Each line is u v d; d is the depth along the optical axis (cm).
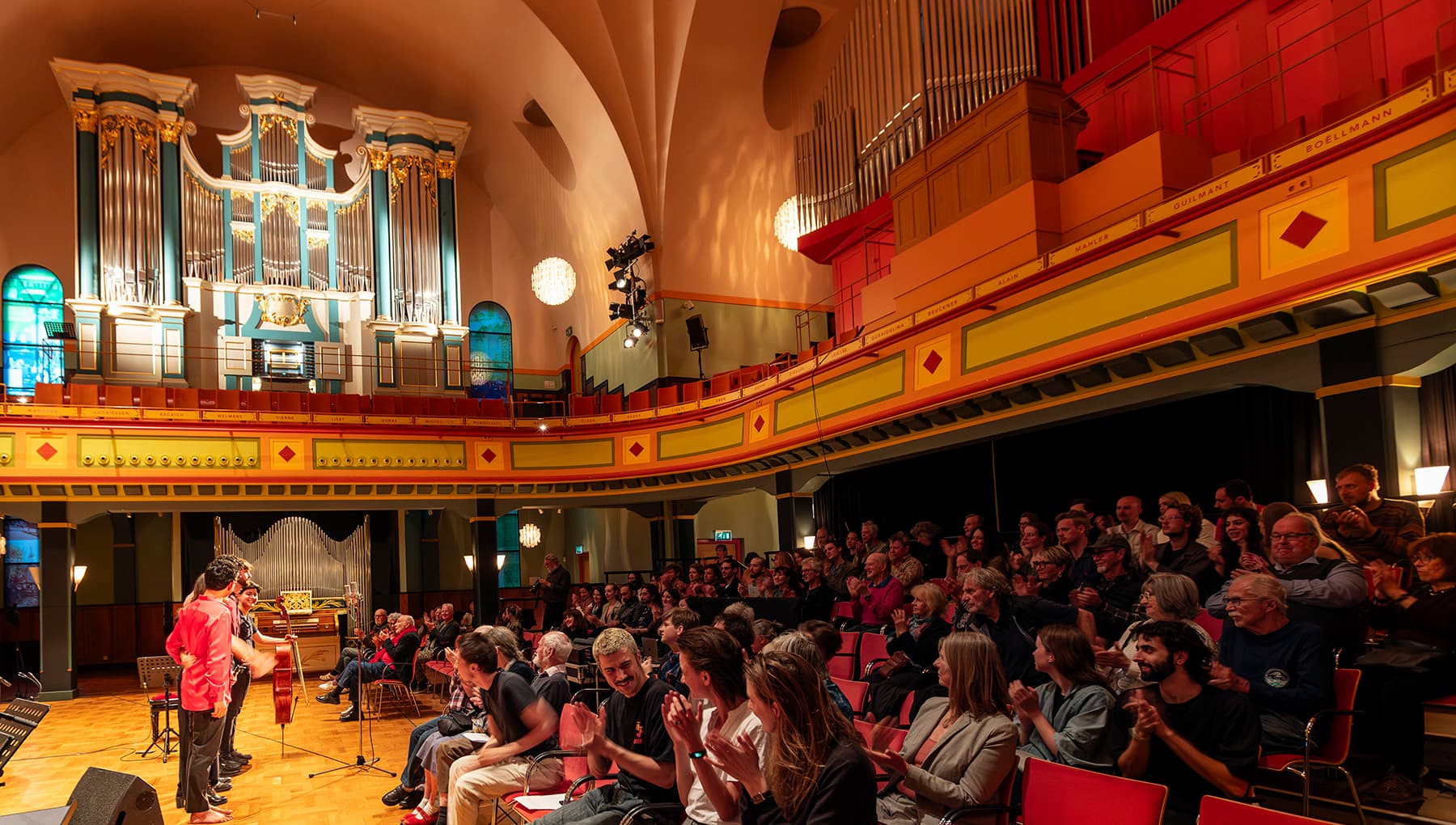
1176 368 704
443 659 1059
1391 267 543
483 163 2120
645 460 1516
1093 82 1064
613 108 1656
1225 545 499
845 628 773
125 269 1650
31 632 1711
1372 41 798
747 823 309
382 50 1892
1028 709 375
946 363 923
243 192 1800
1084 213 817
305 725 1013
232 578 627
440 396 1869
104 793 344
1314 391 611
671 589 1065
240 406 1436
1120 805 300
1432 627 414
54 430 1324
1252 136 895
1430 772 415
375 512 1891
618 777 425
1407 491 556
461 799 491
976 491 1191
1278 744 377
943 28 1245
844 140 1461
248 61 1959
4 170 1759
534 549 2141
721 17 1546
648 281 1717
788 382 1226
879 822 373
